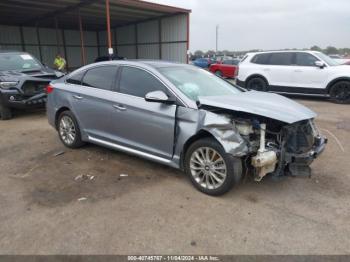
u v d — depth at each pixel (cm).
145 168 438
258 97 406
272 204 338
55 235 283
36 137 604
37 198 352
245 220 307
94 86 470
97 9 1866
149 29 2262
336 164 454
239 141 326
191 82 416
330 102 1023
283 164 343
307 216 314
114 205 336
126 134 425
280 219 309
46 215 316
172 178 404
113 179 402
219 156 340
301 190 372
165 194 361
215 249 265
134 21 2352
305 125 372
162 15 2067
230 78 2209
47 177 410
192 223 302
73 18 2220
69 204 338
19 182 395
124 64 440
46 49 2739
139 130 405
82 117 484
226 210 326
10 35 2494
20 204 338
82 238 279
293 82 1059
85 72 493
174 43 2072
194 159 365
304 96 1168
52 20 2325
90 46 3042
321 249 264
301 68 1038
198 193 364
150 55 2327
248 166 355
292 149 344
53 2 1711
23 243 272
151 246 269
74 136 511
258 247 267
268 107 352
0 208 330
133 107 404
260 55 1138
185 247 267
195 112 352
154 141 394
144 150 411
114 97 430
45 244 271
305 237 280
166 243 273
